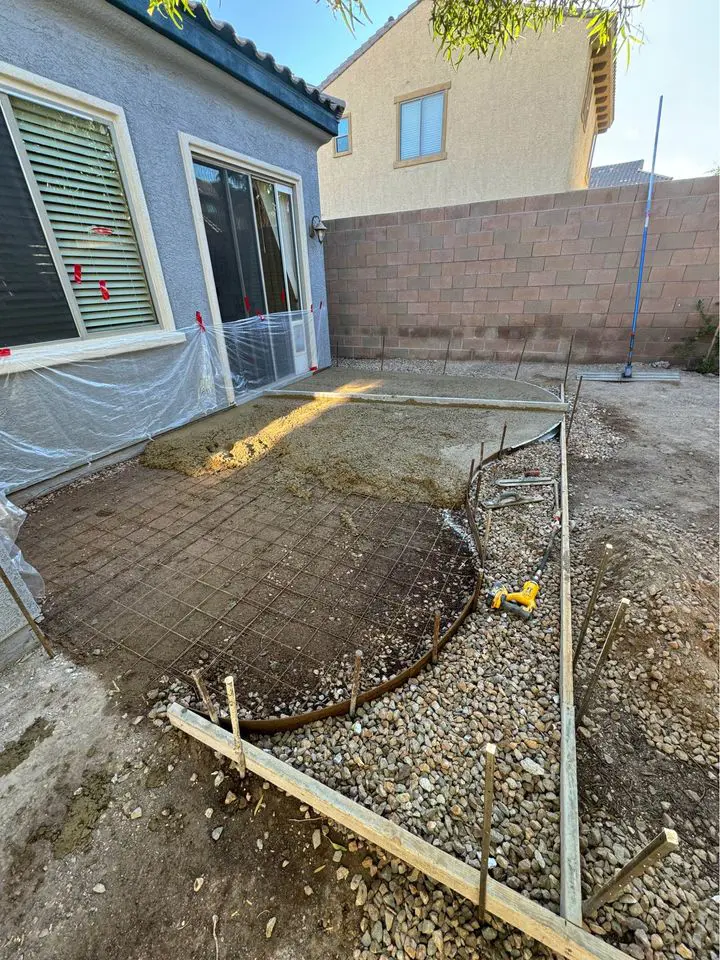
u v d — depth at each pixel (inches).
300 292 225.0
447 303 265.0
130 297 136.5
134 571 86.6
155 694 62.2
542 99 297.7
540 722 57.8
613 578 81.9
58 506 111.4
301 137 197.6
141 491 118.0
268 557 89.9
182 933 40.1
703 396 191.0
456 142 331.6
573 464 131.3
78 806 49.4
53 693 62.5
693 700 60.8
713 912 41.2
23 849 45.7
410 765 53.2
